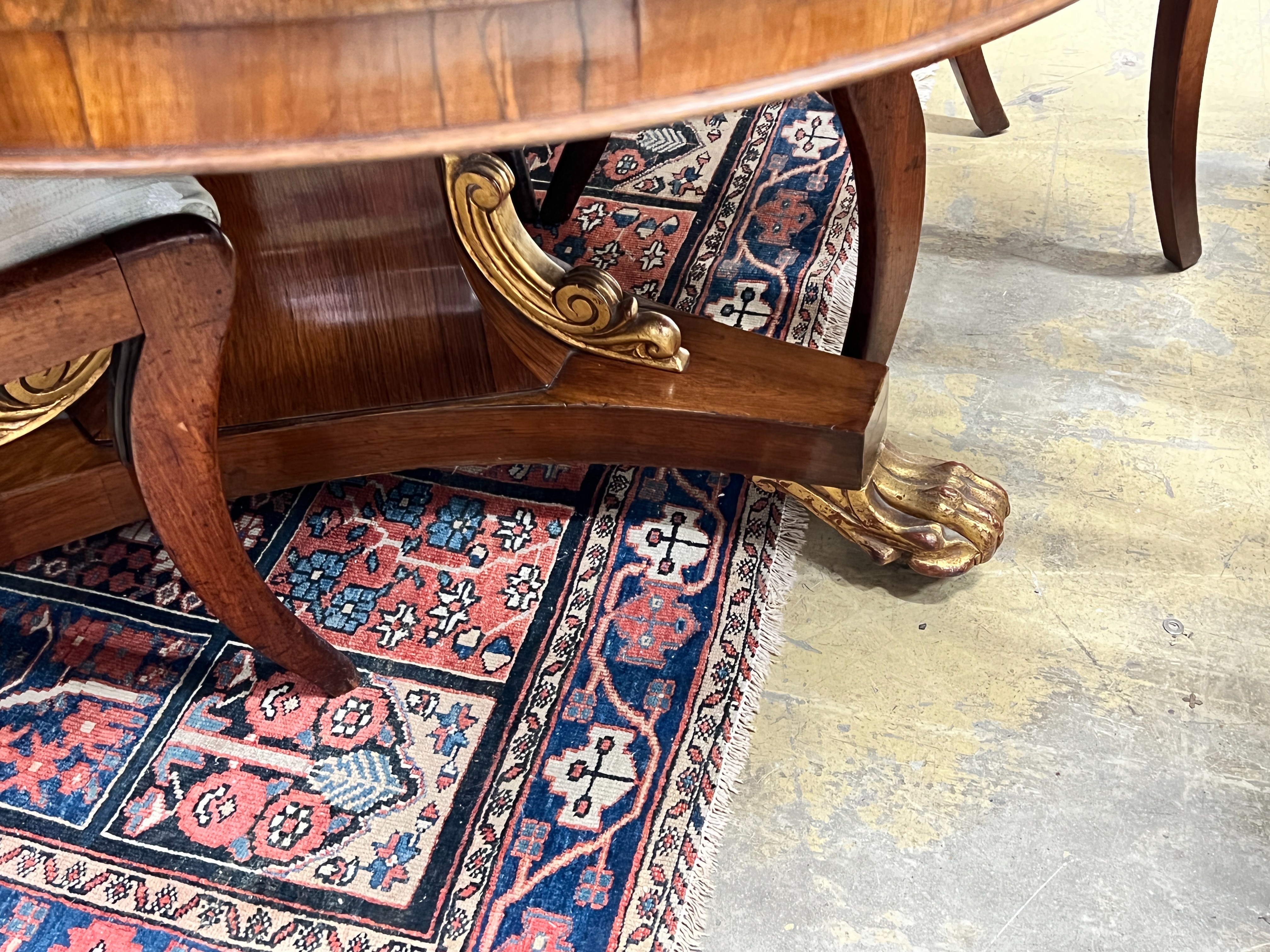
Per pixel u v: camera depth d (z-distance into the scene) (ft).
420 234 2.76
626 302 2.81
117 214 1.86
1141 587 2.98
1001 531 3.00
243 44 1.26
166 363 1.89
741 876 2.50
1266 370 3.50
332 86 1.29
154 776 2.70
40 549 2.95
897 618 2.95
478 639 2.93
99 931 2.46
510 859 2.53
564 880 2.49
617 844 2.54
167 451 2.03
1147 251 3.90
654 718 2.75
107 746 2.76
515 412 2.95
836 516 3.00
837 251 3.92
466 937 2.42
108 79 1.28
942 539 2.93
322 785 2.67
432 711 2.80
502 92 1.32
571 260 3.97
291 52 1.26
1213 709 2.73
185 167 1.34
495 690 2.83
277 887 2.51
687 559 3.08
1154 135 3.46
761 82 1.38
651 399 2.84
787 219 4.07
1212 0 3.09
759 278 3.86
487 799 2.63
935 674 2.83
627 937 2.41
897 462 3.07
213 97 1.29
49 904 2.50
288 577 3.09
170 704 2.83
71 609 3.03
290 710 2.81
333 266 2.78
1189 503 3.17
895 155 2.64
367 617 3.00
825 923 2.43
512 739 2.73
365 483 3.32
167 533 2.18
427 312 2.85
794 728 2.74
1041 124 4.40
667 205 4.16
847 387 2.80
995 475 3.27
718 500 3.22
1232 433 3.33
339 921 2.46
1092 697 2.77
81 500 2.89
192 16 1.22
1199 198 4.06
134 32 1.24
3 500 2.76
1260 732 2.69
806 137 4.39
